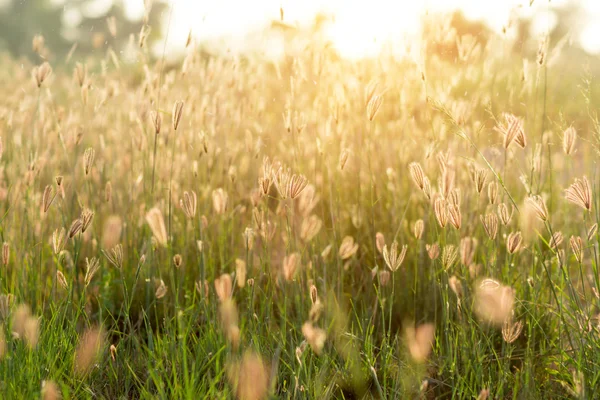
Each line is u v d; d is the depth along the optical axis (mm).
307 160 2797
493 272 2260
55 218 2639
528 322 2146
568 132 2055
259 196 2367
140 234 2605
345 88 2686
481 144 2795
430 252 2096
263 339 2166
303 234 2170
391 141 2814
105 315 2441
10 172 2695
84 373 2074
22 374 1962
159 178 2705
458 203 1972
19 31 8469
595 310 2254
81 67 2539
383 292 2457
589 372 2010
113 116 3117
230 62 2848
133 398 2094
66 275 2469
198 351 2111
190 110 2695
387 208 2697
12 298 2133
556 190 2807
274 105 3096
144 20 2488
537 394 2045
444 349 2248
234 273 2373
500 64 2764
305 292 2357
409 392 2057
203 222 2432
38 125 2709
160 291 2188
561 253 2105
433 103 2258
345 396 2100
